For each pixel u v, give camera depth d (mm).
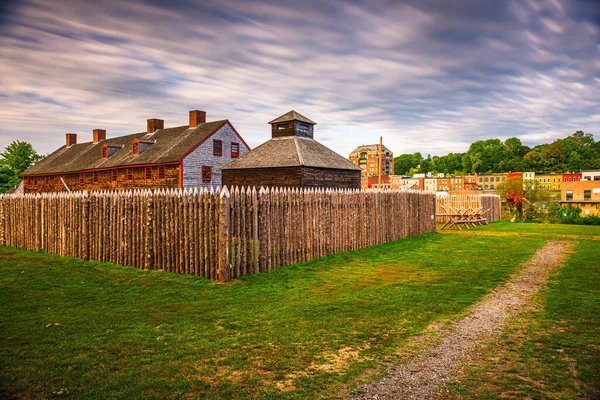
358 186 33656
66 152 55031
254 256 11445
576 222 38062
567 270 11961
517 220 44156
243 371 5133
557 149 153500
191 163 38156
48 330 6629
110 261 13531
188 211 11320
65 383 4742
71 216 14922
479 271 12055
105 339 6223
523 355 5621
